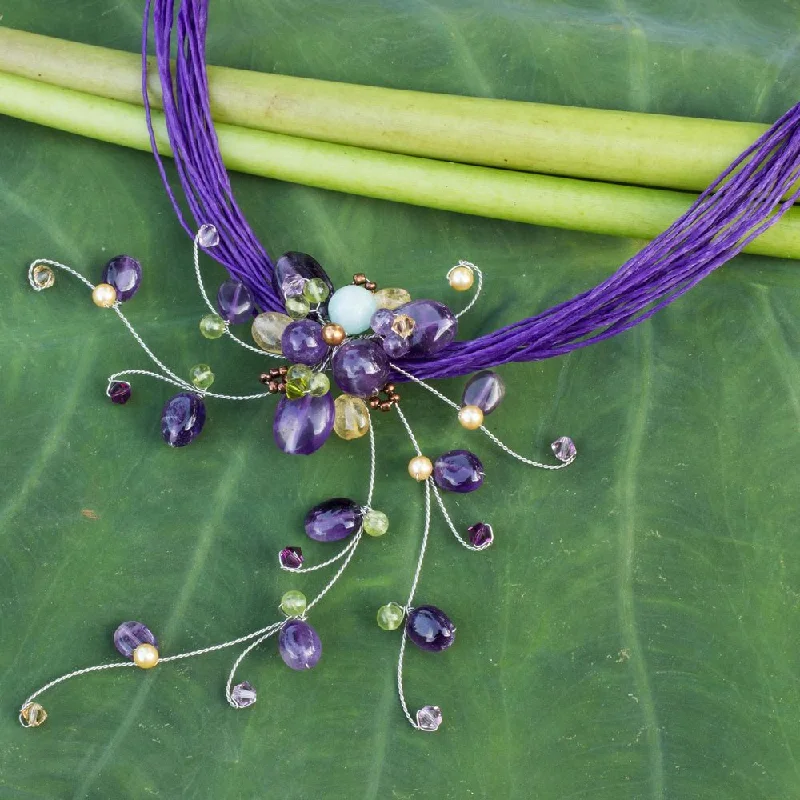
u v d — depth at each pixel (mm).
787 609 240
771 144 241
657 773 230
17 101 259
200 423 244
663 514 245
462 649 238
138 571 240
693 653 237
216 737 230
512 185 254
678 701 234
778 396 252
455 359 243
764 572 242
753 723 233
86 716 230
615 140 249
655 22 281
